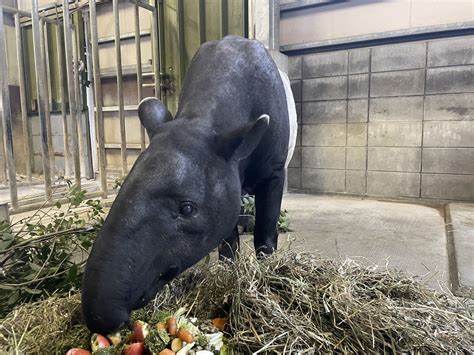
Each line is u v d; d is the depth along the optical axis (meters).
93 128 5.26
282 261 1.57
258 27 4.43
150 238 1.01
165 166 1.06
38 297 1.65
